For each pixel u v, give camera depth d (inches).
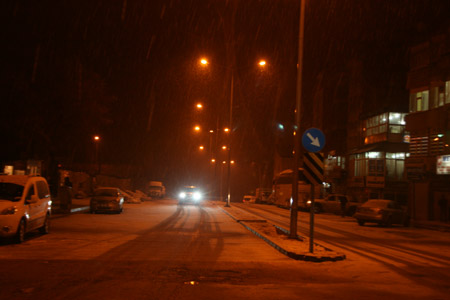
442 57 1270.9
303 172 430.0
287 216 1143.6
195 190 1585.9
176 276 318.0
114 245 471.5
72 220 776.3
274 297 266.1
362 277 341.1
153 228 673.6
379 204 946.7
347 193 1985.7
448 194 1189.7
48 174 971.9
